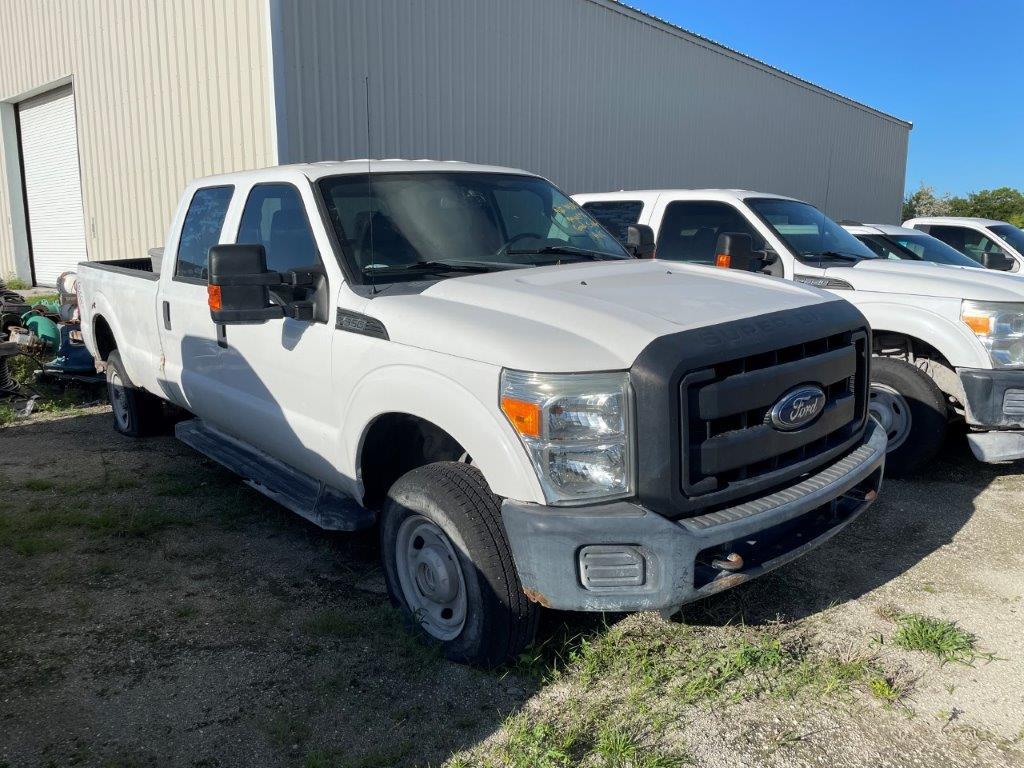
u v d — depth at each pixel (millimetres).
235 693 3221
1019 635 3615
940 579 4152
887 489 5465
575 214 4926
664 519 2869
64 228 18312
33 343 9422
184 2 12258
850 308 3697
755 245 6582
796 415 3215
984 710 3088
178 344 5312
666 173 17469
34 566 4344
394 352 3412
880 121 25422
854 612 3824
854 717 3043
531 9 13891
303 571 4316
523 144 14055
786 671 3320
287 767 2811
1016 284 5426
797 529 3387
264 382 4383
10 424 7348
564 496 2895
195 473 5883
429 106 12414
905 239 8891
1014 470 5875
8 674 3342
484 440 3029
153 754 2865
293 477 4496
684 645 3525
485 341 3064
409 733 2975
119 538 4711
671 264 4301
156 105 13445
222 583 4172
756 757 2824
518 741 2855
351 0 11273
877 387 5602
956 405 5582
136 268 7281
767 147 20547
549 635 3576
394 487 3496
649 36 16500
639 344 2934
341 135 11344
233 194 4848
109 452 6434
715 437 2994
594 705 3105
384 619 3646
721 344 2980
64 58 16094
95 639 3613
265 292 3828
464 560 3197
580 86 15031
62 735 2963
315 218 4023
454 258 4094
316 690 3225
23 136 19156
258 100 11062
